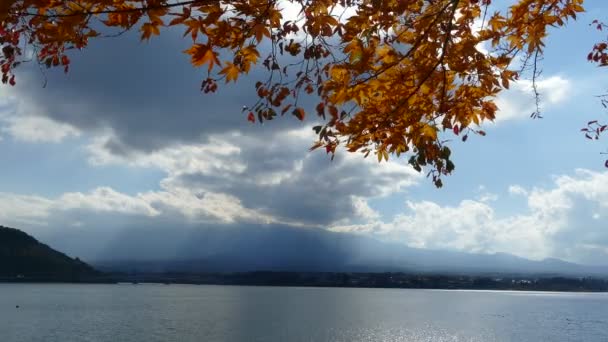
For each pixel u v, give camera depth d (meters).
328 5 5.20
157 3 4.30
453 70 5.76
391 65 5.62
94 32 4.60
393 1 5.27
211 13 4.43
